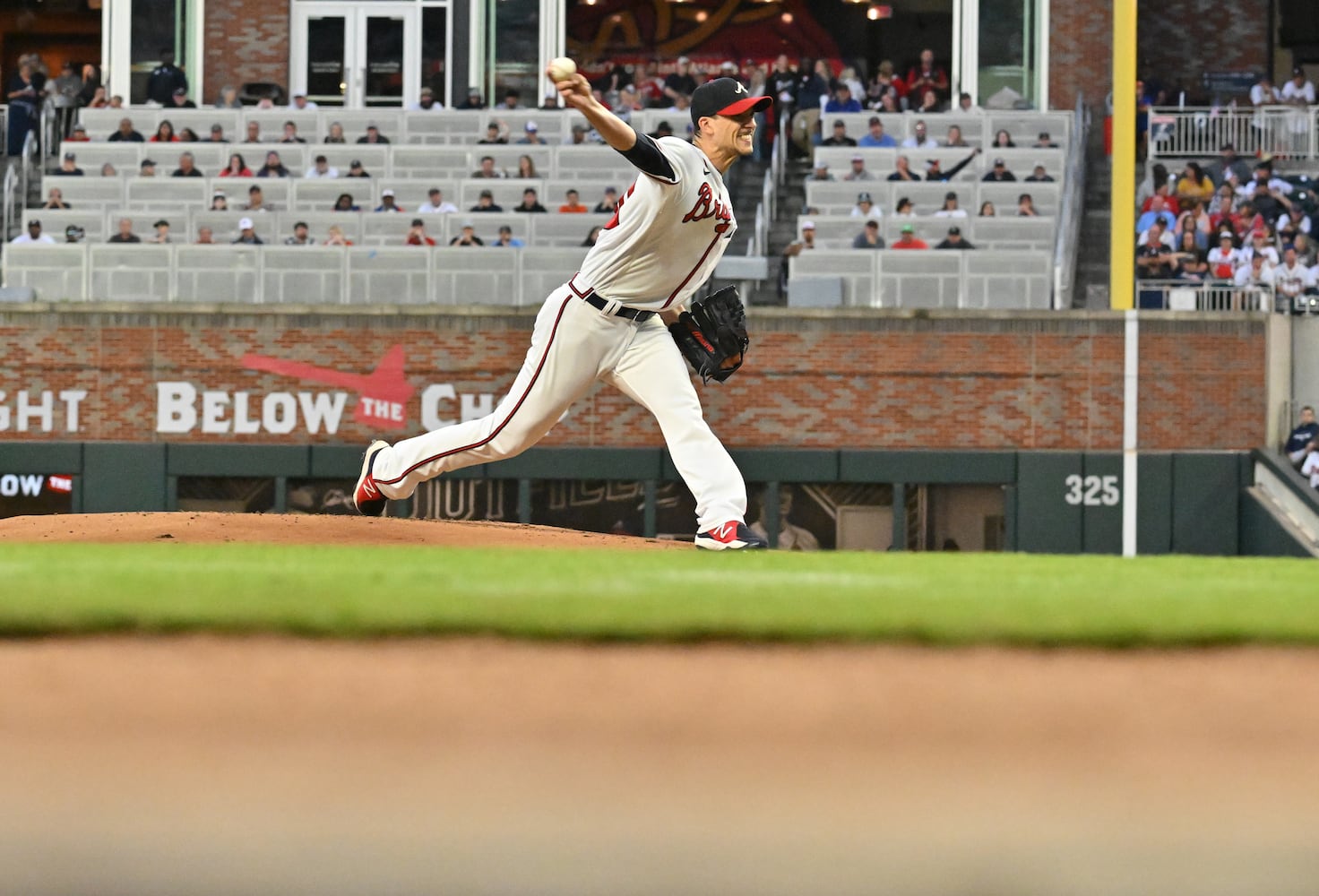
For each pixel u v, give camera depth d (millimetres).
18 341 78062
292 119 95750
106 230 85562
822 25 115000
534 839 11570
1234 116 92938
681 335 26797
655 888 11359
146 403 78188
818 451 77812
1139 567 18406
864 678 13023
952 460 77500
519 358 77750
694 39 114938
